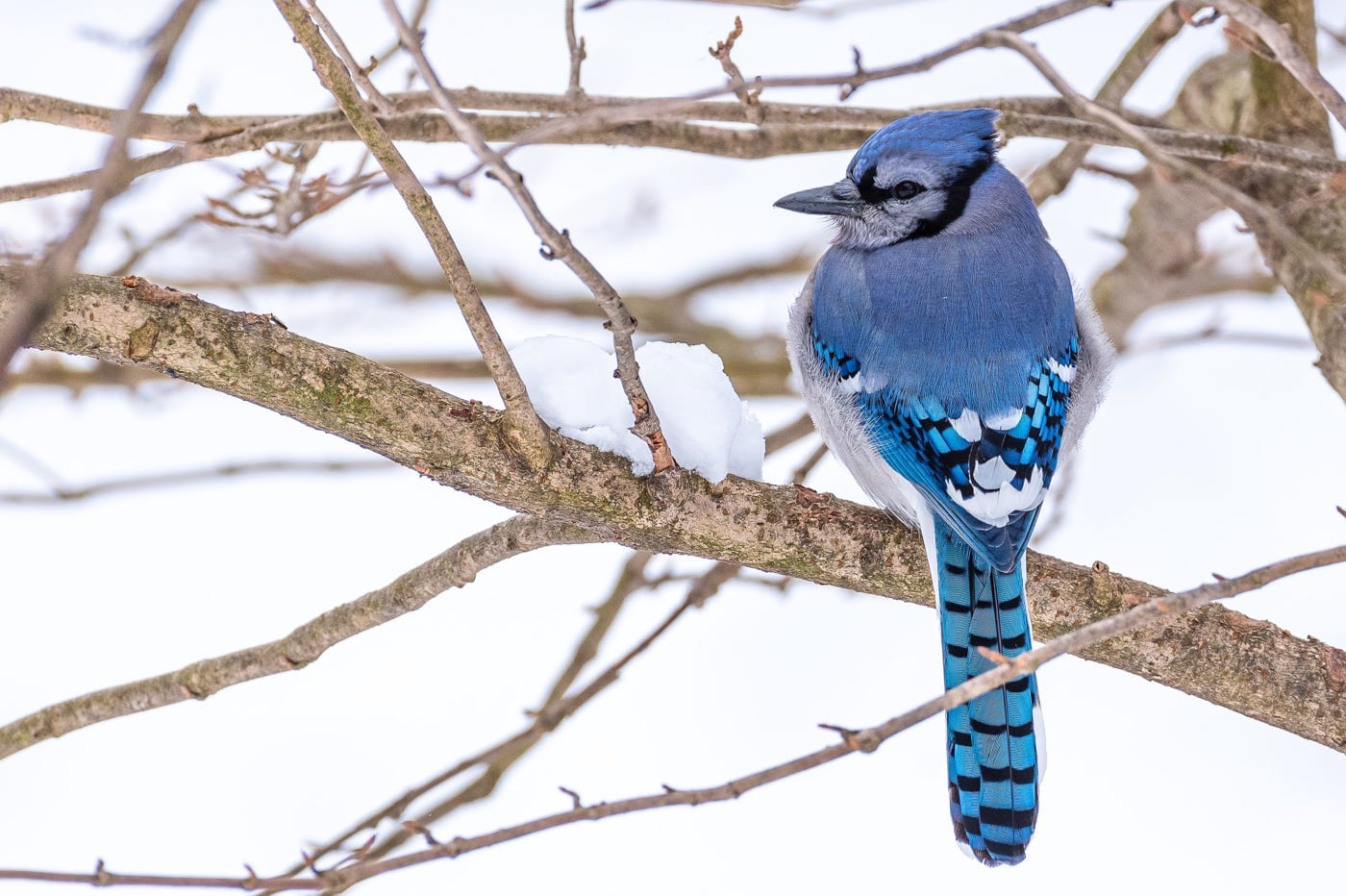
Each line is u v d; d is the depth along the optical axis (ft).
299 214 33.81
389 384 24.43
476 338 23.13
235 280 45.24
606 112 24.35
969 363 29.99
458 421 24.52
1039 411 29.78
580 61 31.37
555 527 25.91
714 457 25.75
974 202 31.91
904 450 29.84
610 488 25.12
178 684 27.91
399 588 27.14
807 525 26.32
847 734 19.06
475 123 31.58
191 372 23.73
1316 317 32.89
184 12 16.14
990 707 27.55
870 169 32.53
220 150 29.35
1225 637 25.94
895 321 30.81
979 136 32.32
